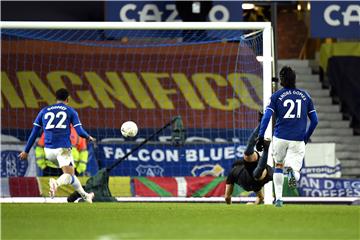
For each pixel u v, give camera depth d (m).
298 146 42.75
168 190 61.31
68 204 45.69
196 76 75.38
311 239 28.70
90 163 67.25
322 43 88.62
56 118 47.38
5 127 72.69
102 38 76.31
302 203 63.84
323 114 80.81
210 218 36.72
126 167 69.94
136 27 54.28
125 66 75.69
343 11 63.28
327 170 68.94
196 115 74.56
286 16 92.69
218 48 75.56
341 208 43.12
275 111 42.94
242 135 70.31
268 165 48.84
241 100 69.69
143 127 74.25
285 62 86.31
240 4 63.22
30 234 30.50
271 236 29.55
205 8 62.81
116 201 54.88
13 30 74.81
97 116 74.25
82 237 29.38
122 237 29.17
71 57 75.44
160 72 75.69
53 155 47.72
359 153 77.31
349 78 82.06
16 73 74.31
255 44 58.62
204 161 69.94
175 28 54.25
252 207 43.50
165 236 29.41
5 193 61.69
